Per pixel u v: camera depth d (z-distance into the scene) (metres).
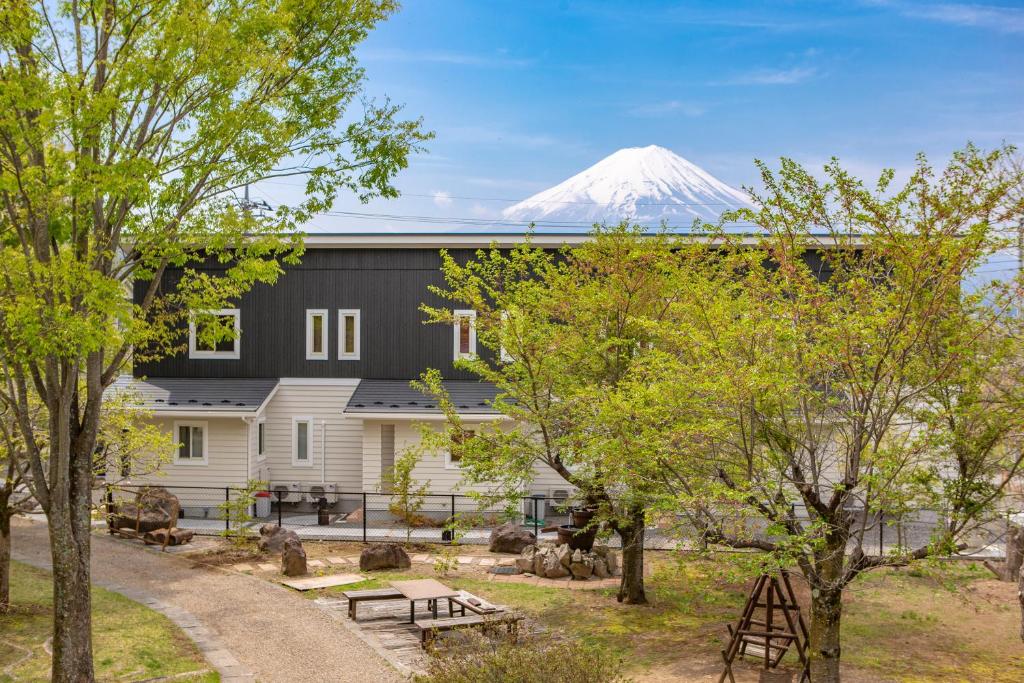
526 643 10.18
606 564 18.86
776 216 10.37
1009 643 14.20
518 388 16.22
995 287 10.50
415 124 12.52
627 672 12.52
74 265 9.88
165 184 11.48
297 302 27.00
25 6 9.62
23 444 15.03
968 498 10.39
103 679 11.92
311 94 12.31
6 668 12.41
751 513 10.62
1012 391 10.60
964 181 9.55
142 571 18.86
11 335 10.51
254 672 12.48
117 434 17.42
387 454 26.42
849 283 10.18
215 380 26.86
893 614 15.95
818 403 11.02
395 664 12.93
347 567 19.52
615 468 12.43
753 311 10.91
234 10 11.09
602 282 16.67
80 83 10.30
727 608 16.22
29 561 19.38
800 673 12.24
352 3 12.07
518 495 15.80
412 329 26.77
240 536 21.17
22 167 10.53
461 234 26.09
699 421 11.30
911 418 11.03
